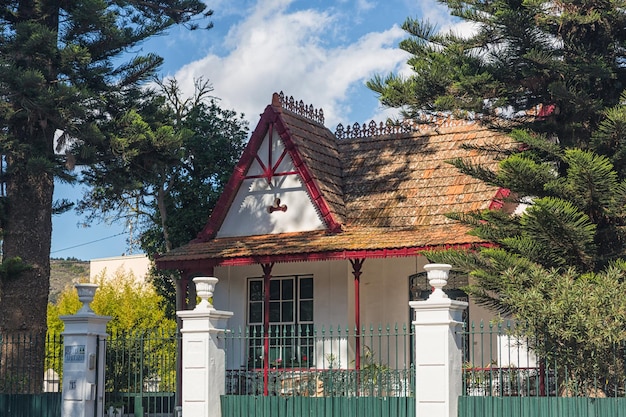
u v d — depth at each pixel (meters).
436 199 24.34
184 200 31.39
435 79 19.05
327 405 15.70
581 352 14.71
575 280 17.36
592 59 18.83
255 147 25.45
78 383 17.06
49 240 23.98
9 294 23.17
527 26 18.62
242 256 23.45
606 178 17.33
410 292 23.80
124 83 24.88
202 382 16.11
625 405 13.76
